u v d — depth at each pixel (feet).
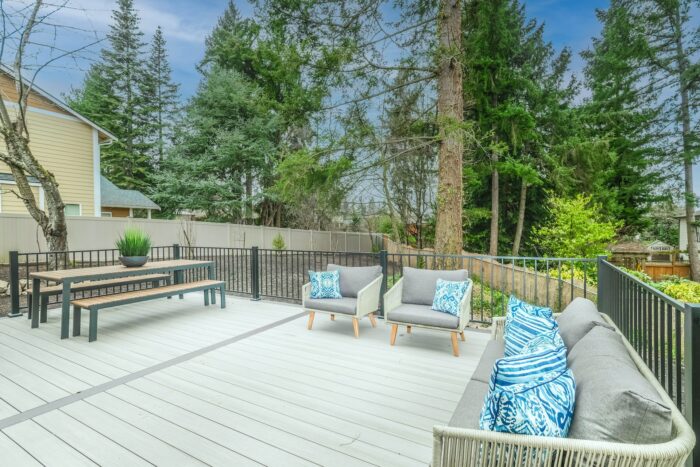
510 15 39.58
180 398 8.28
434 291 12.77
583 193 36.63
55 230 20.57
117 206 45.80
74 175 34.71
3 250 27.81
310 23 23.12
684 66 42.88
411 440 6.71
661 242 65.21
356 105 26.17
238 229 45.52
